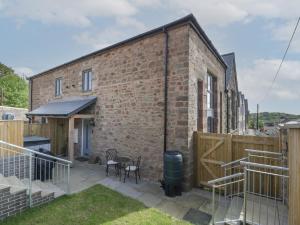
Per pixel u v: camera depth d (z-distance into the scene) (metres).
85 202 5.60
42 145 8.83
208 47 9.20
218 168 6.93
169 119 7.42
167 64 7.51
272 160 5.98
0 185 4.80
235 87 17.36
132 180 7.80
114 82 9.45
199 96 8.47
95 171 8.79
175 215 5.14
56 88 13.69
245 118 32.19
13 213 4.82
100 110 10.12
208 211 5.39
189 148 7.02
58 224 4.46
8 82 33.12
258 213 4.64
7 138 6.22
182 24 7.10
